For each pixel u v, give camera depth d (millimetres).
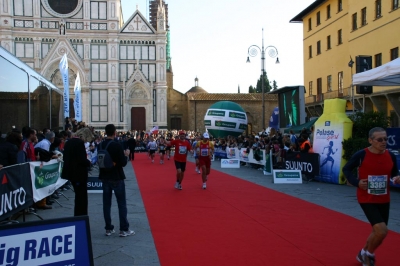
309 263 6910
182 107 64875
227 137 37219
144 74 61906
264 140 26422
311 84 47906
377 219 6461
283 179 17906
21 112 15156
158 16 61938
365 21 35688
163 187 17188
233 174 22375
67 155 9062
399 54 30516
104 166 8875
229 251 7660
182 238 8672
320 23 45156
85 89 59188
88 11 59719
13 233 4617
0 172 8344
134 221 10453
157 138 43875
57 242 4902
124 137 41844
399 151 15641
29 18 57844
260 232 9062
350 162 6832
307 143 18938
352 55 37656
